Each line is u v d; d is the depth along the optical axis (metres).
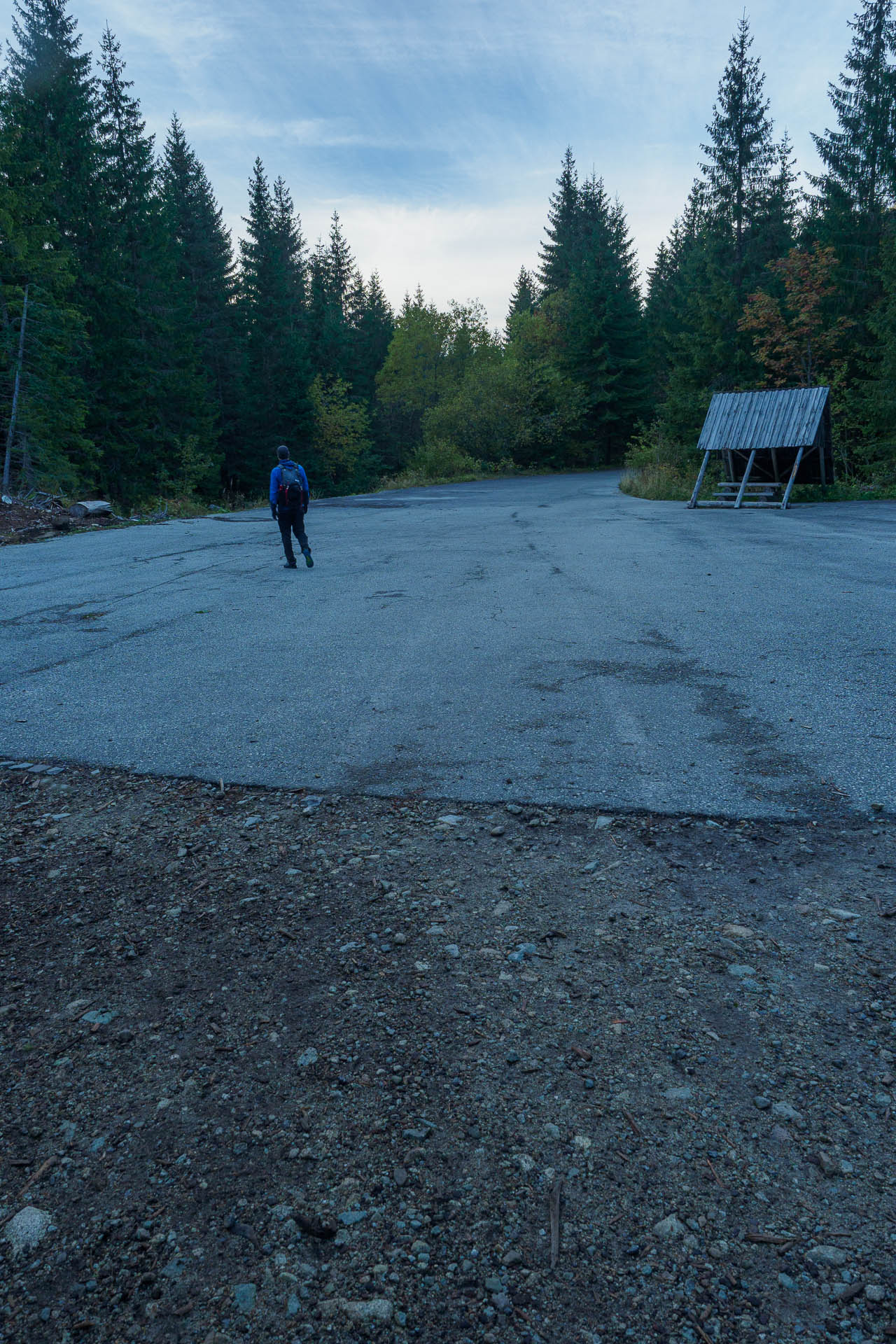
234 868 3.35
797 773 3.99
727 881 3.08
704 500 21.12
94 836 3.68
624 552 12.55
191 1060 2.25
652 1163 1.85
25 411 26.86
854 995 2.42
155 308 41.50
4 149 30.55
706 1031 2.29
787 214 37.09
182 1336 1.52
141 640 7.49
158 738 4.88
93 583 10.82
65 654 7.00
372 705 5.34
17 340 27.42
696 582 9.52
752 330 32.16
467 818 3.69
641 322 60.12
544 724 4.85
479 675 5.94
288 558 11.86
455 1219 1.73
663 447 34.28
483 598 9.00
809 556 11.25
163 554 13.82
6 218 28.00
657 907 2.93
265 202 59.16
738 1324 1.49
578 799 3.82
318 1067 2.20
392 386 72.12
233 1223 1.74
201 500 42.47
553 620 7.70
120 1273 1.64
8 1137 2.01
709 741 4.46
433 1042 2.28
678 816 3.62
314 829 3.66
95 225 37.47
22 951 2.82
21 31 37.34
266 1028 2.37
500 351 69.00
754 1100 2.03
